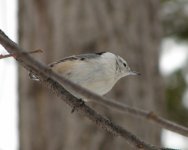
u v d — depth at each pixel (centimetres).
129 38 1201
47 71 462
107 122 669
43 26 1212
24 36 1234
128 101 1172
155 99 1228
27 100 1199
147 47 1238
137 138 656
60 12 1196
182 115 1666
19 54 479
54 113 1167
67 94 673
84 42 1169
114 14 1196
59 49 1177
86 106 679
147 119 443
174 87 1658
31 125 1186
